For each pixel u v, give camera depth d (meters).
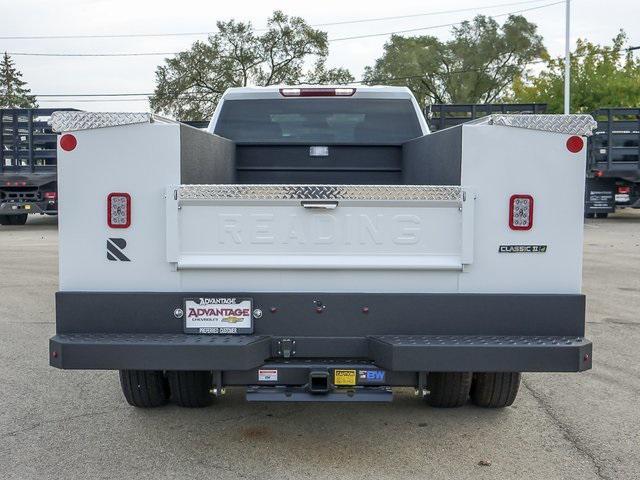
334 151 7.17
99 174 4.13
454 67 66.06
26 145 23.06
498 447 4.75
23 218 25.50
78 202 4.14
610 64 45.53
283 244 4.12
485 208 4.12
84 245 4.16
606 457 4.59
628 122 24.94
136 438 4.89
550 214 4.14
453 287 4.16
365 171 7.19
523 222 4.13
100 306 4.14
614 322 8.74
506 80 65.69
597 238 19.70
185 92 60.50
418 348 3.92
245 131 7.29
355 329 4.14
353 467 4.41
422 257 4.12
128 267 4.16
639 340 7.80
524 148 4.11
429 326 4.13
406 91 7.27
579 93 44.47
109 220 4.14
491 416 5.38
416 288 4.15
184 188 4.08
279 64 62.19
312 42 61.81
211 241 4.13
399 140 7.28
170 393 5.57
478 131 4.11
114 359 3.97
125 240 4.15
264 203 4.09
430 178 5.36
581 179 4.13
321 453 4.64
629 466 4.45
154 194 4.13
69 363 3.98
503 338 4.11
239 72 61.34
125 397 5.39
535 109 24.25
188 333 4.14
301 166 7.18
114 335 4.12
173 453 4.64
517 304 4.12
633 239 19.39
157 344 3.96
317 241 4.12
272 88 7.26
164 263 4.15
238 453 4.64
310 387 4.10
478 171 4.12
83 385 6.12
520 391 6.01
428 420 5.28
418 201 4.09
